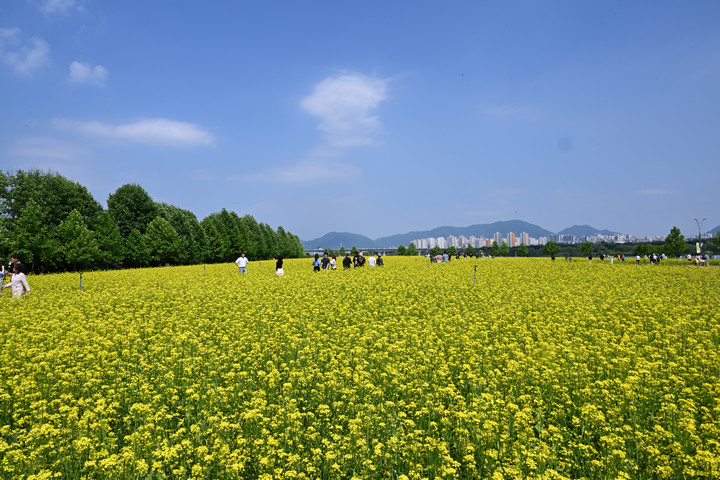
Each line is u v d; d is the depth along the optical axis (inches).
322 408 291.3
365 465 232.5
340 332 539.2
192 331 550.9
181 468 217.6
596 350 443.8
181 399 340.2
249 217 4534.9
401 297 854.5
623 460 231.1
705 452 224.7
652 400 320.8
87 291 1016.2
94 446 242.2
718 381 350.6
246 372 358.3
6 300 788.0
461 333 525.7
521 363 391.2
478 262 2682.1
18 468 228.7
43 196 2395.4
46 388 336.5
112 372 372.2
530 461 225.8
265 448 244.8
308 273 1544.0
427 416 299.9
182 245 3036.4
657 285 1139.9
